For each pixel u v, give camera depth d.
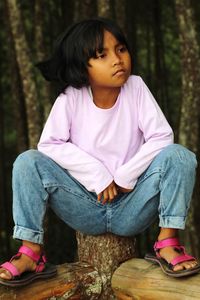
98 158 2.90
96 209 2.89
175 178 2.68
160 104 6.34
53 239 6.23
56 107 2.91
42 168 2.77
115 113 2.89
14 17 4.88
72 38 2.82
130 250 3.05
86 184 2.82
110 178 2.80
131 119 2.90
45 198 2.79
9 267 2.69
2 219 7.28
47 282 2.84
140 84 2.95
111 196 2.80
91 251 3.04
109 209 2.89
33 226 2.76
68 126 2.89
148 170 2.77
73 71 2.85
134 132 2.91
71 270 2.95
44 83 5.40
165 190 2.70
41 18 5.58
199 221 4.98
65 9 5.94
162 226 2.72
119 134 2.89
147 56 6.49
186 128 4.57
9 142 8.07
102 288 3.00
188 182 2.69
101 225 2.94
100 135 2.88
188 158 2.69
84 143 2.91
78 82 2.86
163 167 2.70
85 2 5.16
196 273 2.65
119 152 2.90
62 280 2.88
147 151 2.78
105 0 4.62
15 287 2.73
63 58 2.88
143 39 6.82
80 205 2.88
